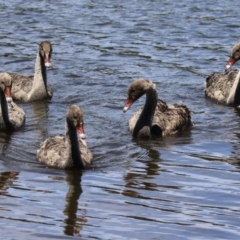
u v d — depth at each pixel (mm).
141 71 23469
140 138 18188
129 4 31266
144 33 27438
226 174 15844
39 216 13586
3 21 28844
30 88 21578
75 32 27547
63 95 21500
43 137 18234
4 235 12773
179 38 26828
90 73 23219
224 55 25219
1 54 25156
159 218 13617
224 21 28672
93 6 31031
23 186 15000
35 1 31859
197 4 31078
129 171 15984
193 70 23719
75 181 15375
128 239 12742
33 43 26312
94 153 17078
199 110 20531
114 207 14078
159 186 15156
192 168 16188
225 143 17859
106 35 27219
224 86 21297
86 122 19125
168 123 18625
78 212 13805
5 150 17172
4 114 18484
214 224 13414
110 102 20781
